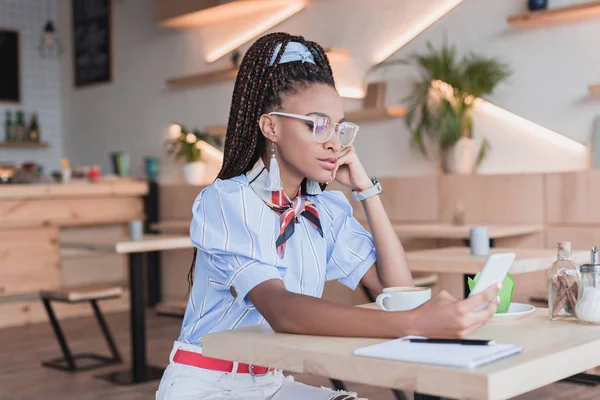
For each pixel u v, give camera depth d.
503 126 4.97
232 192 1.44
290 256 1.50
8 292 6.09
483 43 5.04
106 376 4.24
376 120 5.58
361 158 5.69
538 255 3.26
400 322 1.18
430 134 5.13
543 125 4.79
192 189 6.56
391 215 5.18
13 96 7.99
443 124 4.92
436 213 4.96
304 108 1.43
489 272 1.20
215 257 1.42
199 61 6.89
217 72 6.46
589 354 1.16
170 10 6.66
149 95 7.37
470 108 4.92
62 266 6.49
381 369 1.05
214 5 6.26
